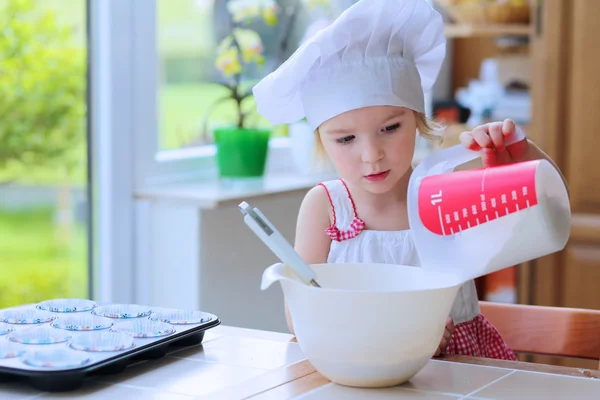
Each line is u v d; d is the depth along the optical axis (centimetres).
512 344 123
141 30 192
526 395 81
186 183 207
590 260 235
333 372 83
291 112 122
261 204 212
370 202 127
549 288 242
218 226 197
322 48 109
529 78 266
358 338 80
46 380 81
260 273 214
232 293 204
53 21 178
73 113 184
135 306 106
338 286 94
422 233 87
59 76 180
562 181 85
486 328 124
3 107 170
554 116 236
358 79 110
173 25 203
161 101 202
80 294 191
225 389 83
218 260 198
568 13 232
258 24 227
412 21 112
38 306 104
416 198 87
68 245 187
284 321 224
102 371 87
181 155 209
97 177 190
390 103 110
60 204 184
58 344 89
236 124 225
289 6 238
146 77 195
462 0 265
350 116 110
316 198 130
